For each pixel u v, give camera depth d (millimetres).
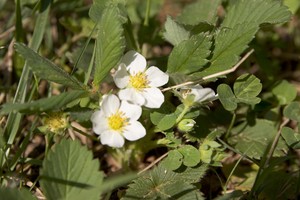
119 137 219
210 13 271
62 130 224
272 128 258
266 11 242
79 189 203
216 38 237
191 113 229
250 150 250
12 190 201
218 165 231
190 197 218
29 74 245
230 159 261
